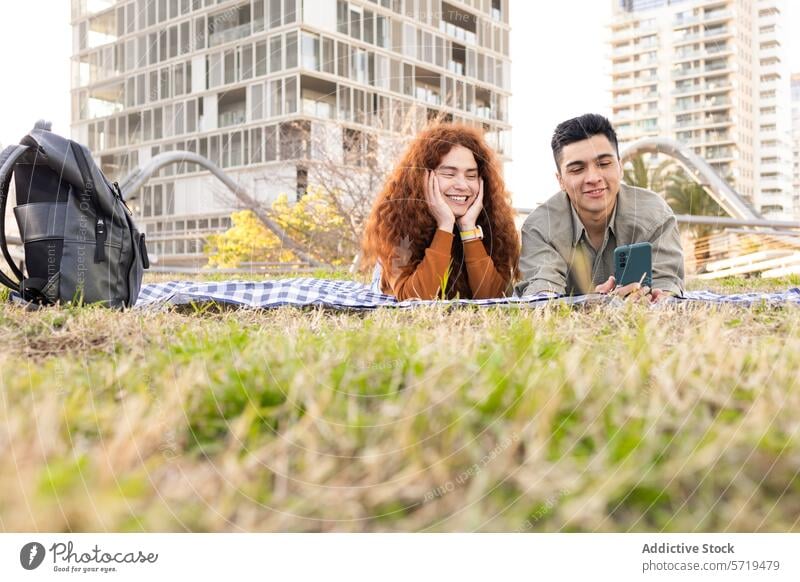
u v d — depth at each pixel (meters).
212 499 0.67
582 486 0.67
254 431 0.80
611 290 2.31
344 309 2.31
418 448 0.74
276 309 2.33
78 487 0.63
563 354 1.12
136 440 0.74
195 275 5.63
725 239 4.93
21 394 0.93
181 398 0.88
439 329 1.49
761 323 1.73
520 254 2.72
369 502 0.68
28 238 2.42
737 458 0.71
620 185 2.69
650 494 0.67
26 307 2.25
